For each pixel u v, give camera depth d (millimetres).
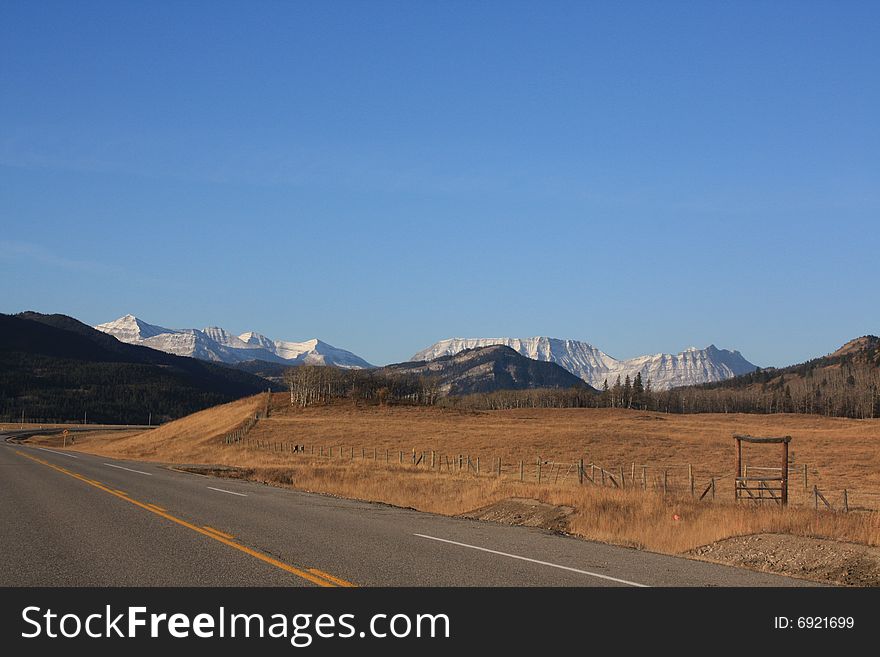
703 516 19250
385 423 105375
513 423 111812
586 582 11273
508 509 24406
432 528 17625
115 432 156875
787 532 16953
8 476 32219
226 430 97625
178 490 26438
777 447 74125
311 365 149625
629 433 87375
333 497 26141
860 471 54812
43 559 12508
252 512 19750
